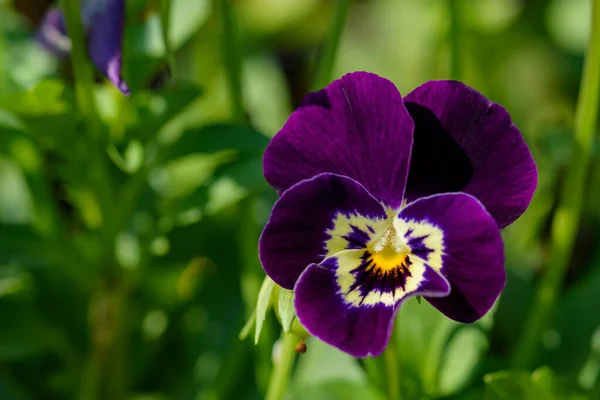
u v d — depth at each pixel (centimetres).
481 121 27
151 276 37
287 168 28
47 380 36
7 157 35
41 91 32
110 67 31
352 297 27
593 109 31
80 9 32
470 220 27
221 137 32
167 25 31
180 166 38
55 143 33
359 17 52
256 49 48
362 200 27
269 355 34
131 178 33
